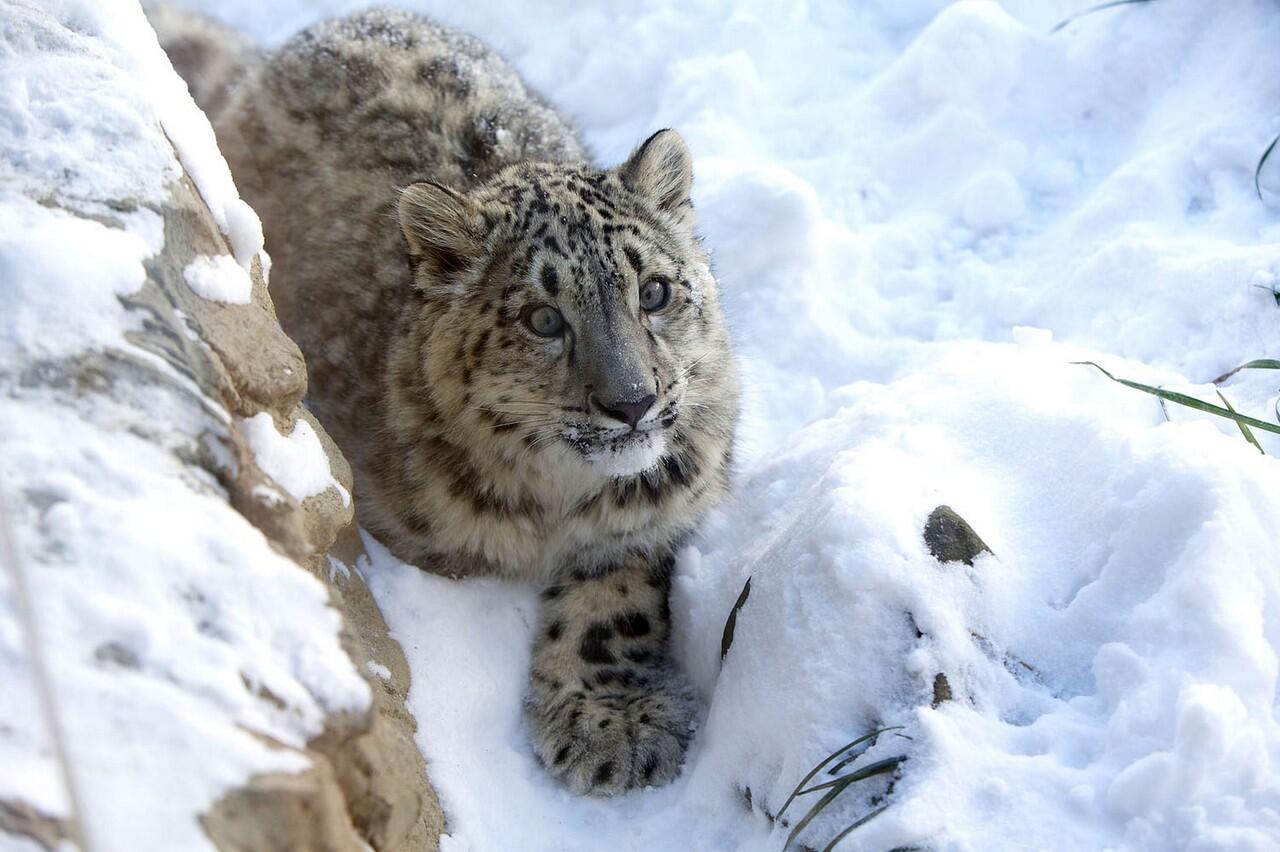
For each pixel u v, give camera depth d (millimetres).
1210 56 8477
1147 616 4633
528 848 5215
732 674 5355
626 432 5770
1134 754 4297
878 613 4918
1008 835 4211
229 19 10609
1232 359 6645
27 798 2682
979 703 4738
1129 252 7289
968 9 8953
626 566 6555
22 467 3242
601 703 5961
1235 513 4727
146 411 3541
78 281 3631
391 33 8281
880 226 8570
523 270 5941
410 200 6062
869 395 6617
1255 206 7551
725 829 5191
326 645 3383
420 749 5156
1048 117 8859
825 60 9844
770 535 6020
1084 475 5348
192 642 3148
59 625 3002
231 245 4633
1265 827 3994
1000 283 7875
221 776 2928
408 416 6391
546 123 7863
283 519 3742
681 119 9469
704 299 6363
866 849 4363
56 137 4086
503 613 6336
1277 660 4555
